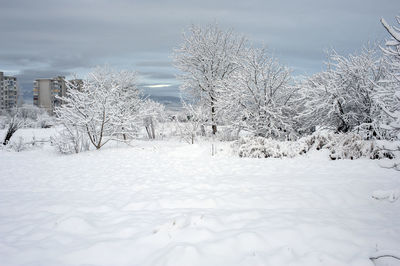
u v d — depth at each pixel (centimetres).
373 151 912
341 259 287
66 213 452
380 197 426
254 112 1523
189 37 2158
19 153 1370
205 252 304
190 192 571
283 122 1477
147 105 2064
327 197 508
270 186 598
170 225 370
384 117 1072
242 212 422
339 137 1020
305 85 1352
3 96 7962
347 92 1259
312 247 314
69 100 1423
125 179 727
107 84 1983
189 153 1184
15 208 490
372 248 310
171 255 295
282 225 367
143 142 1781
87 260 299
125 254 309
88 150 1428
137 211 459
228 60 2083
